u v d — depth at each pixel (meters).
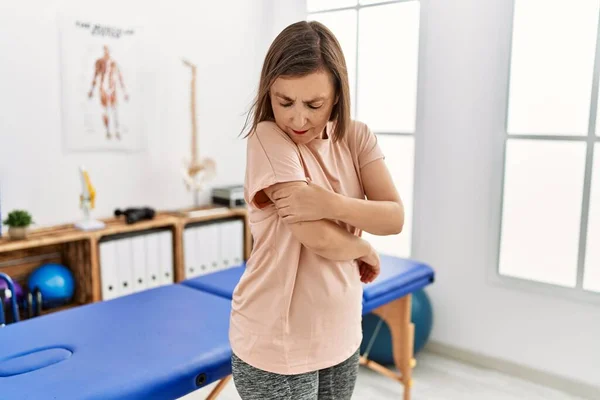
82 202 2.72
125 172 3.07
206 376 1.45
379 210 1.05
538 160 2.65
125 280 2.78
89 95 2.87
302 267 1.04
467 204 2.88
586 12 2.43
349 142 1.14
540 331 2.70
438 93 2.91
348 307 1.10
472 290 2.91
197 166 3.22
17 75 2.61
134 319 1.73
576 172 2.54
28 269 2.71
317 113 1.00
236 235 3.32
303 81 0.95
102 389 1.29
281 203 0.99
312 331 1.06
